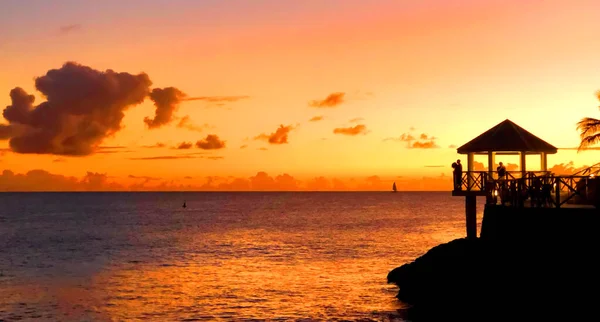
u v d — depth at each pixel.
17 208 185.38
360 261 52.59
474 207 37.22
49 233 88.12
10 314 32.06
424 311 29.59
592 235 20.77
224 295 36.72
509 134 36.44
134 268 49.66
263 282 41.38
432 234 81.81
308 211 162.12
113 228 98.50
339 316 30.44
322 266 49.50
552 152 36.56
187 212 157.88
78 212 157.88
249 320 30.22
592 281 20.41
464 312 25.59
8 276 45.38
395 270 39.72
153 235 83.88
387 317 29.81
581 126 38.66
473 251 30.45
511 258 25.27
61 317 31.41
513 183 28.05
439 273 31.20
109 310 32.94
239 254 59.44
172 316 31.38
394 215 137.62
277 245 67.94
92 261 54.81
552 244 21.91
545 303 21.41
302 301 34.47
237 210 170.00
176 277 44.25
